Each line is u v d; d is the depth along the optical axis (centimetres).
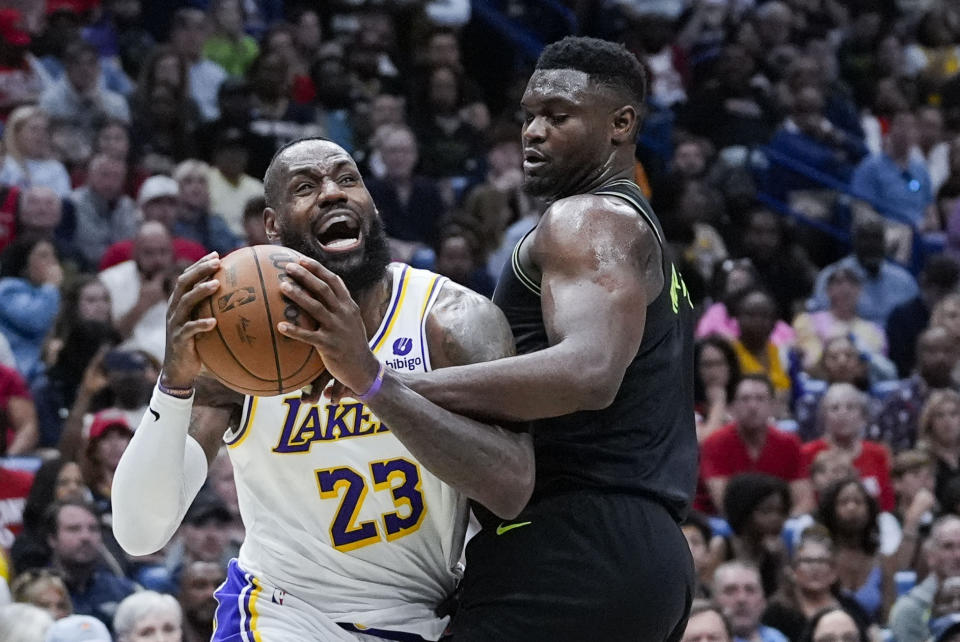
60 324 1598
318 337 607
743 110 2466
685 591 704
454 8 2503
